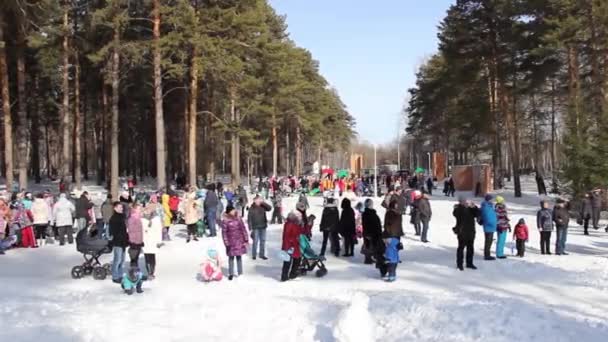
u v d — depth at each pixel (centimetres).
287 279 1454
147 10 3105
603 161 2314
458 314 1012
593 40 3234
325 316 1040
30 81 4409
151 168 6109
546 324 945
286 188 4500
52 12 3039
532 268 1570
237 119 4253
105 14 2844
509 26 4019
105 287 1377
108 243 1500
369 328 757
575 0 3209
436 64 6112
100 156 5184
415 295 1230
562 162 2533
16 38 3169
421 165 10362
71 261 1750
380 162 13212
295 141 7456
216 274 1455
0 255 1847
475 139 5847
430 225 2611
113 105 3172
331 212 1819
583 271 1518
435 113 6412
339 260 1758
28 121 5019
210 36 3134
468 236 1569
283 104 4984
